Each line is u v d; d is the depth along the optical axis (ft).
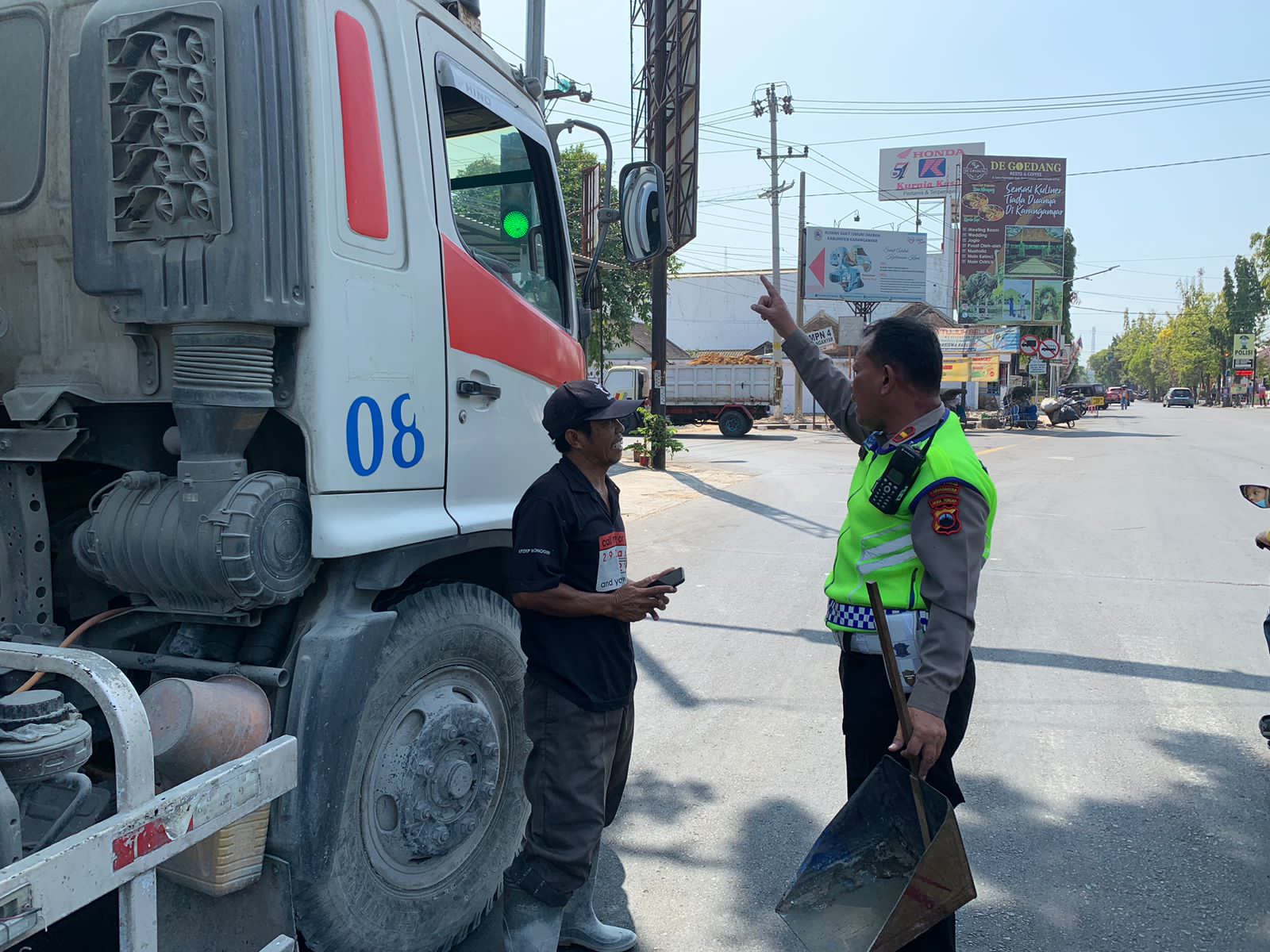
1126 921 10.50
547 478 8.54
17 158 8.87
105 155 7.74
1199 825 12.68
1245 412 190.60
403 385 8.93
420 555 9.07
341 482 8.16
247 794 6.43
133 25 7.50
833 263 123.44
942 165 176.96
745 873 11.62
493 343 10.37
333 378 8.07
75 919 7.34
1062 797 13.55
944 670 7.03
